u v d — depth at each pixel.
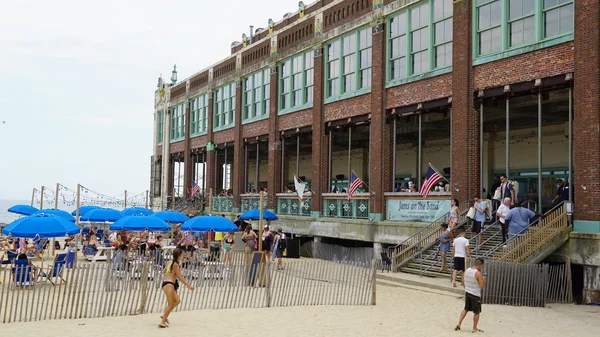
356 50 30.12
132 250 26.05
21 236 20.36
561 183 21.23
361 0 29.73
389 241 26.73
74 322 14.02
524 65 21.53
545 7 21.00
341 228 29.97
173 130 54.62
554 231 19.14
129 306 16.25
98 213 31.91
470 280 13.69
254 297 17.67
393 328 14.00
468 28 23.70
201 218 25.23
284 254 31.75
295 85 35.56
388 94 27.83
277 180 36.81
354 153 42.00
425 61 26.03
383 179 27.67
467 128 23.44
